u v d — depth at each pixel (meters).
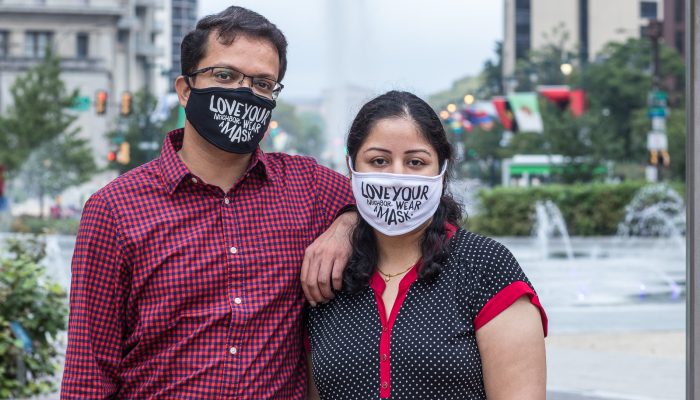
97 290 2.71
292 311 2.85
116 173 50.97
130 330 2.77
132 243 2.71
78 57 69.12
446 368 2.63
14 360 5.75
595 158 33.34
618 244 23.77
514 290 2.67
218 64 2.78
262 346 2.73
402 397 2.66
